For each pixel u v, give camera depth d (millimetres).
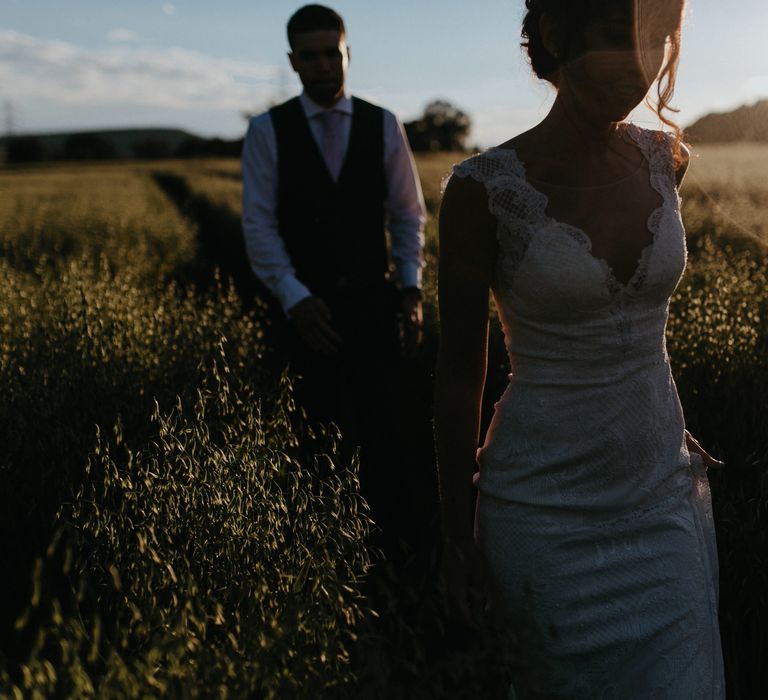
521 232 1426
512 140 1474
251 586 1556
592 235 1425
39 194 22422
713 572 1648
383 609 1807
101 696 1148
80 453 2422
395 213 3623
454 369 1555
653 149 1527
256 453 1892
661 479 1545
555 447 1507
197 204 20016
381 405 3494
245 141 3447
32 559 2154
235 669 1284
